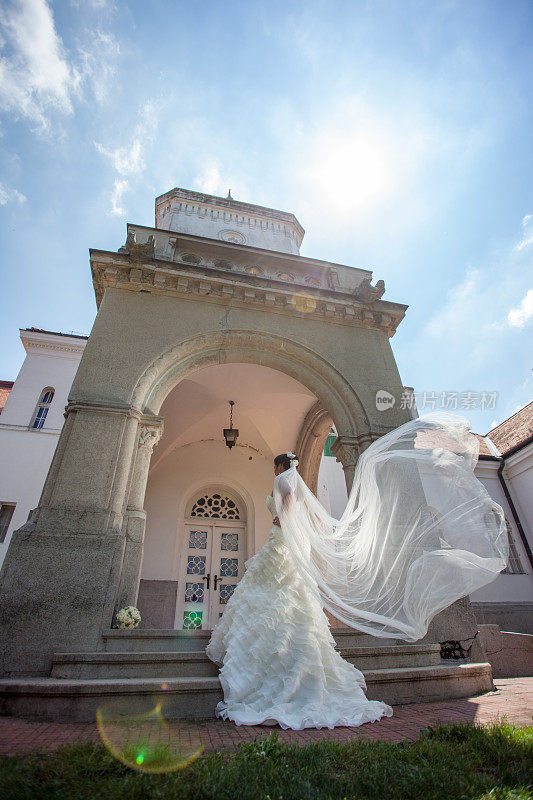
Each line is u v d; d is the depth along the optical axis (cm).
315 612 361
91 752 205
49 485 510
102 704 321
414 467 580
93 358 620
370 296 821
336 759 202
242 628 349
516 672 654
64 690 319
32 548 450
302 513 405
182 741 252
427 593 411
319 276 942
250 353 730
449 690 413
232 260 895
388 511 489
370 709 314
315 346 756
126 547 498
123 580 477
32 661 398
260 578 376
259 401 1037
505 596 1209
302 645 334
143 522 525
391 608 411
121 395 595
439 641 521
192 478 1119
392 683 391
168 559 997
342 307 805
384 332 826
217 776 174
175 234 844
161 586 959
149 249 725
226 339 709
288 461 451
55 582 437
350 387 727
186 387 977
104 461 532
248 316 753
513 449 1375
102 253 718
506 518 1345
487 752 207
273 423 1103
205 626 952
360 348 783
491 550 413
